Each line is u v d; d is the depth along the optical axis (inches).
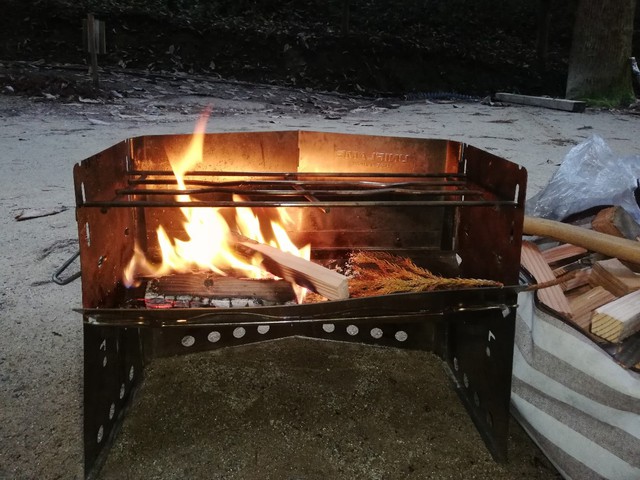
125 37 434.3
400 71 469.4
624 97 408.5
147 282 72.9
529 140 257.8
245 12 529.7
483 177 68.5
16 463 60.1
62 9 422.9
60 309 91.2
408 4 582.9
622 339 54.7
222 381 74.5
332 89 449.7
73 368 76.2
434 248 87.0
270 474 59.5
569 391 54.6
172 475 59.1
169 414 68.0
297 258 70.0
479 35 571.8
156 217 80.5
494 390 61.7
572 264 71.5
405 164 84.0
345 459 61.7
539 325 56.2
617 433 51.7
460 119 328.2
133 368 71.4
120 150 70.9
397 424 67.3
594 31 402.3
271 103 370.6
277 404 70.2
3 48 400.8
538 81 498.6
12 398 70.0
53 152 207.6
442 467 61.0
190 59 441.1
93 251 57.6
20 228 125.7
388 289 67.6
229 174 77.7
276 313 55.3
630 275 64.2
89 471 57.7
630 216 76.2
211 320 55.2
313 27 513.3
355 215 85.4
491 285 63.9
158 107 329.1
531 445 65.0
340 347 83.3
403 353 82.0
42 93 333.1
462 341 72.3
